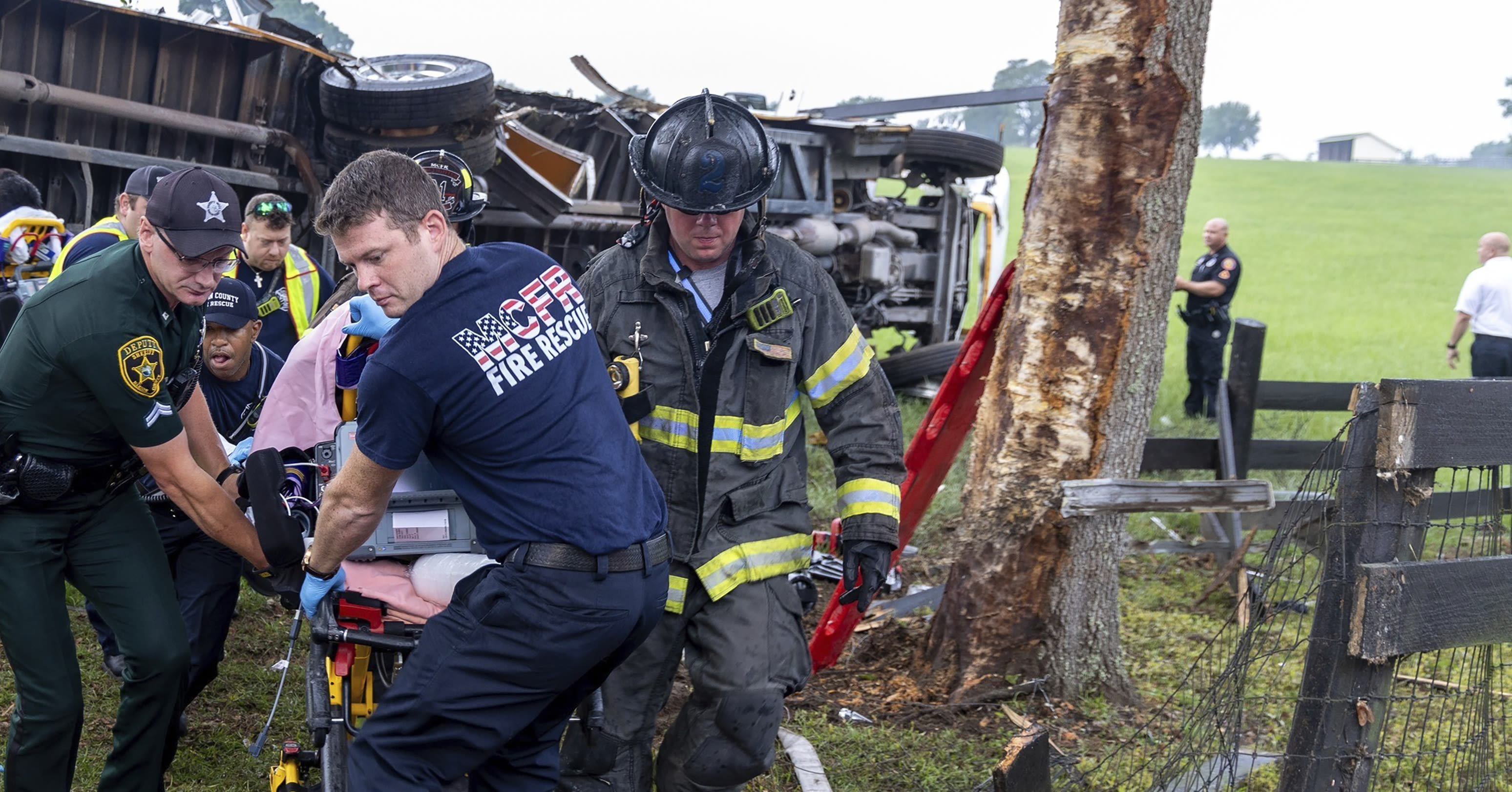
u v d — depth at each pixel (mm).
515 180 7719
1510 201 55812
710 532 2893
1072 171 4062
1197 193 57188
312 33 6961
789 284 2939
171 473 2711
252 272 4297
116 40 6293
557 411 2352
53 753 2816
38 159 6148
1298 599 3174
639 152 2852
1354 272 34406
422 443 2338
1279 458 6004
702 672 2896
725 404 2895
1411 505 2643
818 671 4227
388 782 2348
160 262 2600
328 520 2400
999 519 4227
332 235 2242
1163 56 3932
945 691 4266
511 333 2326
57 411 2654
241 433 3758
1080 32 4031
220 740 3693
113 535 2832
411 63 7371
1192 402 10539
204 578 3406
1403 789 3514
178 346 2781
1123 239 4035
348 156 6809
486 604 2359
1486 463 2711
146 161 6422
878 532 2924
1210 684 4363
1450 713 3605
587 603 2336
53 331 2596
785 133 9617
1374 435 2598
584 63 8781
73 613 4539
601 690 2965
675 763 2939
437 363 2258
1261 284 31531
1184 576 6121
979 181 11812
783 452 3018
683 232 2838
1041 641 4238
